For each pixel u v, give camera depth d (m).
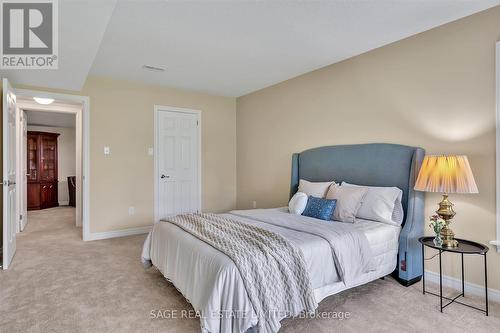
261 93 5.04
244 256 1.84
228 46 3.20
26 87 3.78
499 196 2.39
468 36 2.58
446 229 2.39
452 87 2.69
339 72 3.71
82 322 2.05
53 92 3.98
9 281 2.75
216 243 2.05
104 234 4.38
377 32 2.88
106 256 3.51
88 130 4.25
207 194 5.38
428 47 2.85
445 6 2.42
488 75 2.46
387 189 2.91
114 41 3.06
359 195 2.94
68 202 8.19
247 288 1.72
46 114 6.87
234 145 5.69
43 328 1.98
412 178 2.82
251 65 3.82
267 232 2.28
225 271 1.74
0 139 3.44
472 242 2.41
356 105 3.52
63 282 2.74
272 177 4.82
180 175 5.09
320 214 2.97
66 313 2.18
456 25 2.65
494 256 2.42
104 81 4.37
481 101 2.50
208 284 1.82
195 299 1.94
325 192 3.40
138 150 4.67
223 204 5.56
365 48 3.28
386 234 2.61
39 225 5.34
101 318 2.11
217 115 5.48
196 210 5.25
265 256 1.88
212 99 5.43
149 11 2.46
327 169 3.71
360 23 2.70
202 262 1.95
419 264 2.77
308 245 2.10
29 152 7.27
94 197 4.30
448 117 2.71
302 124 4.25
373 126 3.33
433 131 2.82
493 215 2.44
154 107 4.81
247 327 1.67
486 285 2.22
